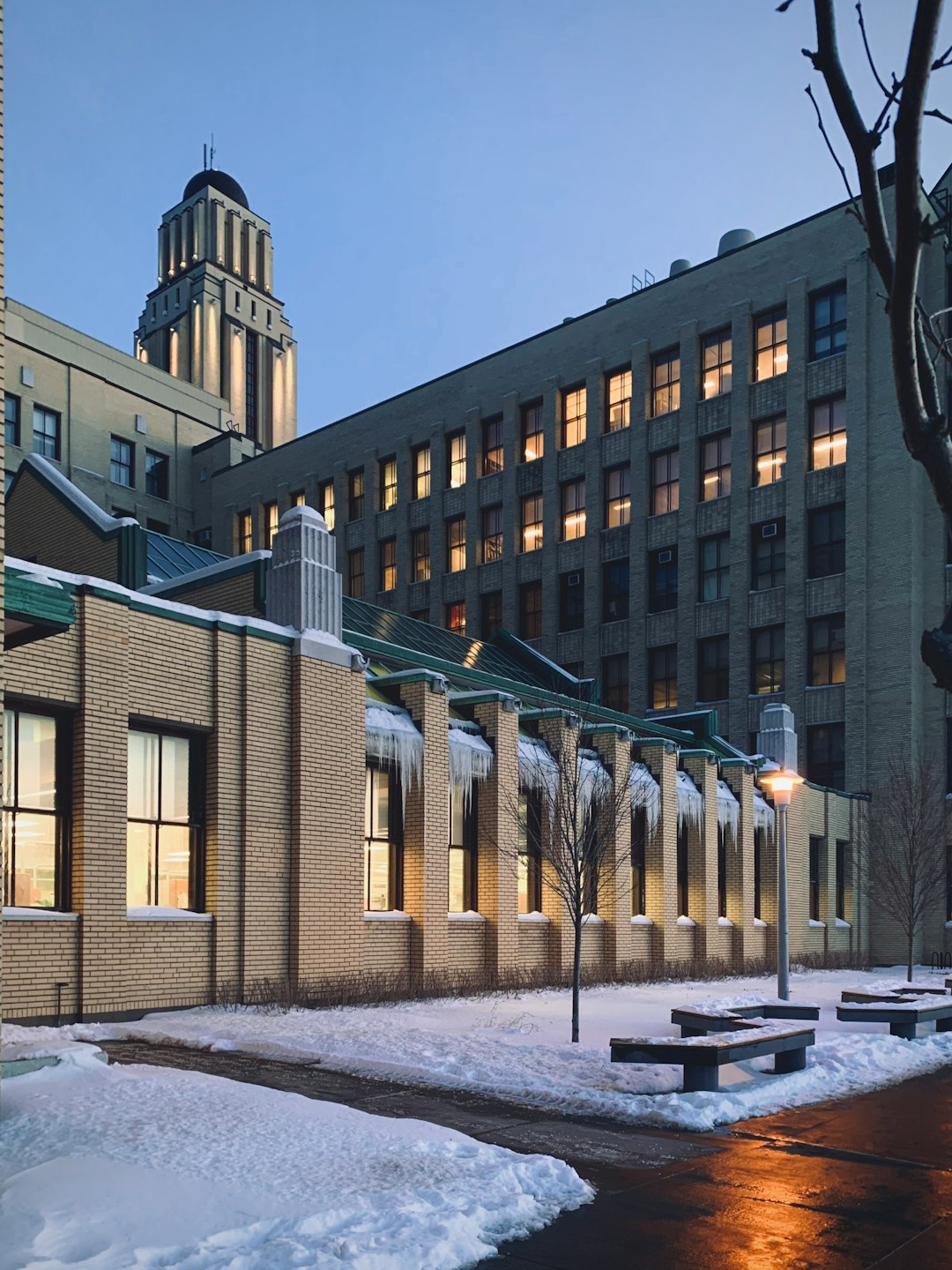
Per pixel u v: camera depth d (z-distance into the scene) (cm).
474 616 5138
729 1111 982
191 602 2195
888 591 4003
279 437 11438
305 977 1834
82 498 2397
